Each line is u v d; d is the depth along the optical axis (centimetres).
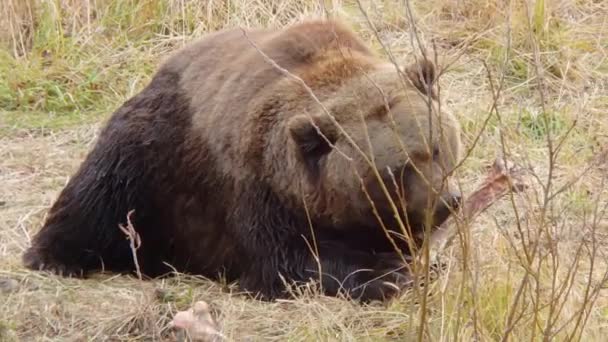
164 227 1182
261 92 1100
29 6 1806
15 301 1078
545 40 1683
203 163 1135
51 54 1778
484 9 1748
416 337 973
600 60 1689
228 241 1133
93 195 1178
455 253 1062
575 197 1255
